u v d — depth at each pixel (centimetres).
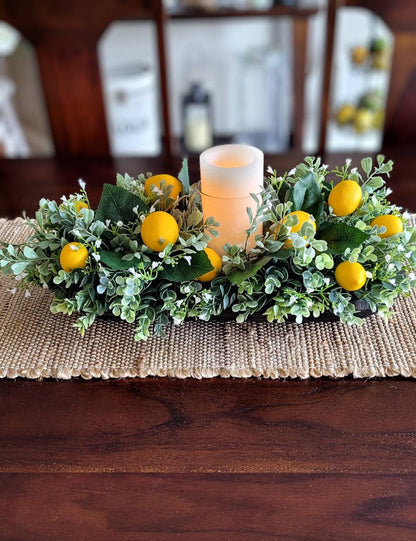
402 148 104
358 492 47
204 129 194
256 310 59
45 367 58
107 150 122
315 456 50
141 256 57
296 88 187
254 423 53
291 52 188
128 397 56
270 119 207
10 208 90
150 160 103
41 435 53
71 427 53
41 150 228
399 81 112
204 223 58
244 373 57
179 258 57
